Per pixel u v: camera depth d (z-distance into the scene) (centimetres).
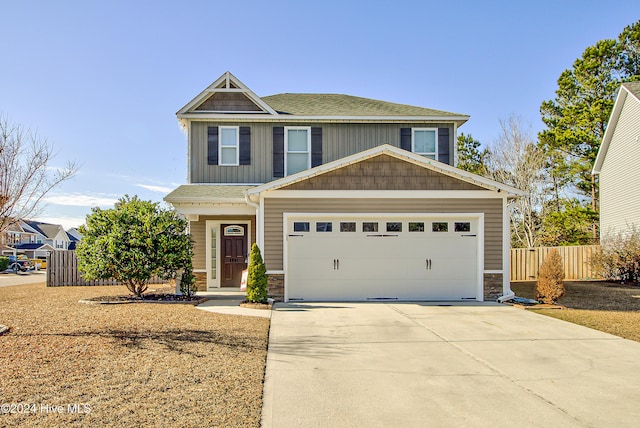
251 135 1634
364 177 1329
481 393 566
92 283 1847
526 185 3077
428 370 656
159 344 747
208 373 612
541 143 3030
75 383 554
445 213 1335
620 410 515
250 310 1144
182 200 1398
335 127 1655
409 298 1335
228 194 1457
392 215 1330
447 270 1345
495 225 1344
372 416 494
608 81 2805
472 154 3388
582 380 618
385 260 1338
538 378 625
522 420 486
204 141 1623
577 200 3145
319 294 1323
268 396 546
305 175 1302
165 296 1341
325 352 747
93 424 445
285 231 1310
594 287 1733
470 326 962
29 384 545
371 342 819
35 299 1322
